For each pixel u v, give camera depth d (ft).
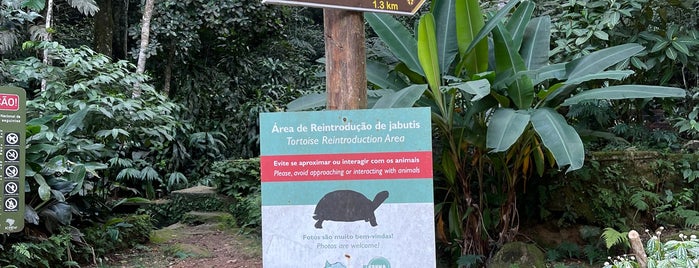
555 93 13.83
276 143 7.52
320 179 7.45
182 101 34.76
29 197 15.60
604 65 13.62
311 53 44.01
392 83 14.48
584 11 19.01
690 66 19.19
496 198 15.16
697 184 17.49
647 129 20.12
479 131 13.74
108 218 19.20
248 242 19.90
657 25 19.69
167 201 26.13
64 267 15.61
